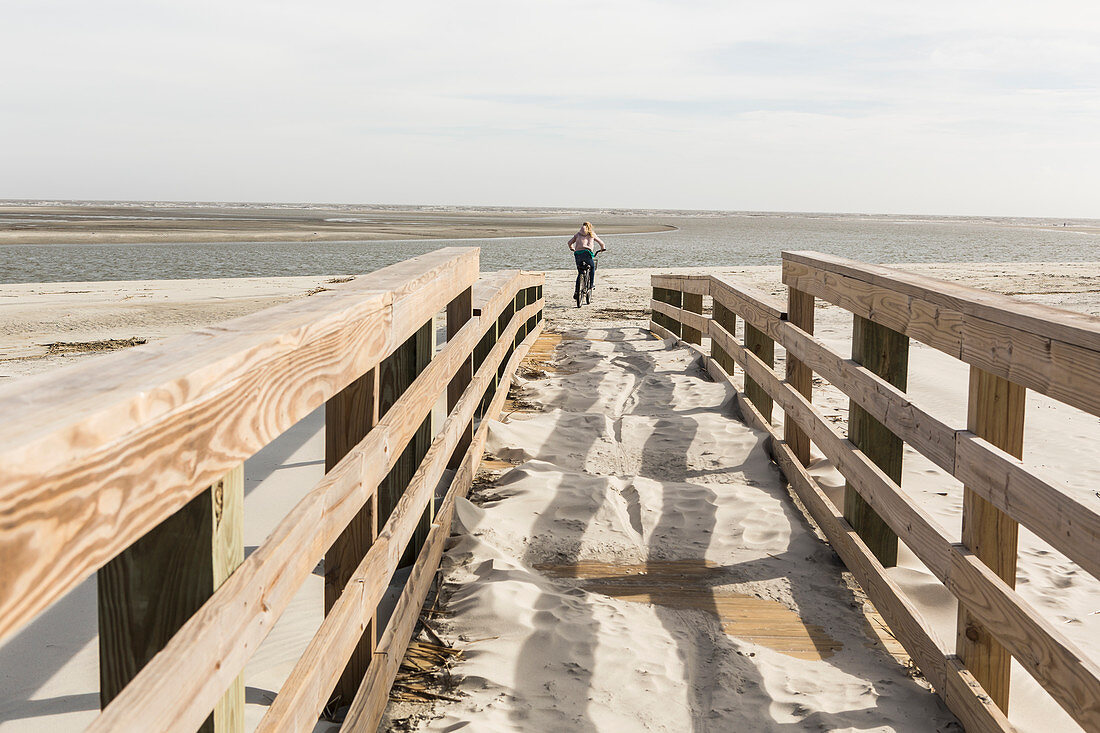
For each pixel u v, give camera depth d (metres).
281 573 1.49
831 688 2.77
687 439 5.63
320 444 5.14
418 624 3.11
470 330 4.33
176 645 1.08
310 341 1.60
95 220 82.38
